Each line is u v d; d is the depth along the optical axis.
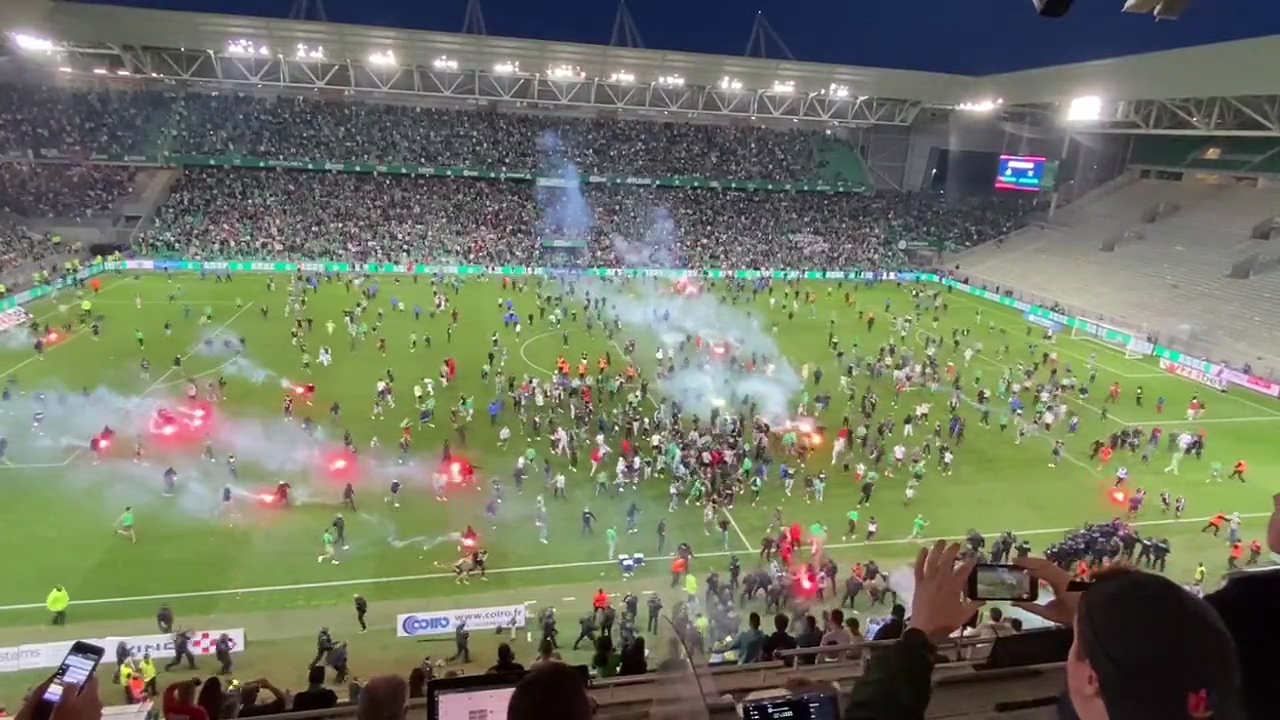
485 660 23.19
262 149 78.56
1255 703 3.27
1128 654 2.19
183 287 63.88
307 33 68.62
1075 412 46.09
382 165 80.50
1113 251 74.00
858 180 92.19
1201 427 44.28
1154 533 32.88
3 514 30.03
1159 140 81.81
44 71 76.50
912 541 32.09
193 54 75.12
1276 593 3.40
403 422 40.50
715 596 25.88
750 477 35.91
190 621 24.55
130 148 75.31
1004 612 22.89
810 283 78.56
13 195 70.31
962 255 86.25
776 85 78.38
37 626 23.98
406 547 29.61
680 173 88.00
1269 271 59.78
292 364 48.03
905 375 48.69
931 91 80.62
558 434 37.59
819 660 13.50
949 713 5.95
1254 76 53.78
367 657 23.19
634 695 8.53
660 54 74.19
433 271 73.69
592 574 28.64
